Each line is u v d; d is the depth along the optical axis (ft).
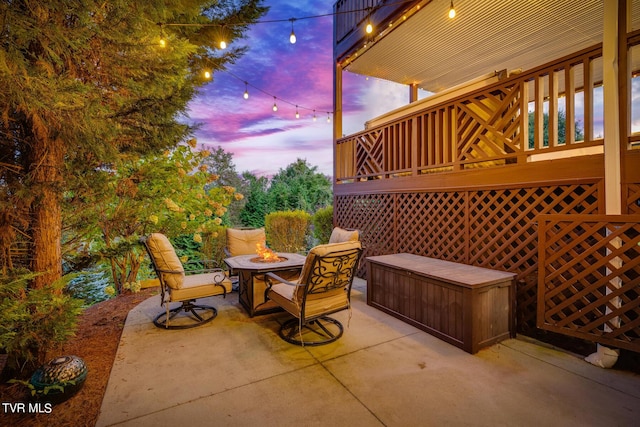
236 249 16.47
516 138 11.75
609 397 7.37
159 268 11.34
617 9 8.77
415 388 7.78
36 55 7.66
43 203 8.48
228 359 9.29
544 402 7.20
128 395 7.51
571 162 9.95
